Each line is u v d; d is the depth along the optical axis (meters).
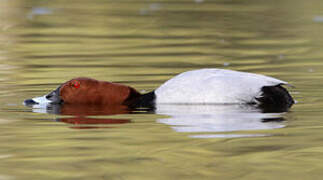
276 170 7.84
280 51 21.47
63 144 9.21
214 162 8.19
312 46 22.52
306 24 28.70
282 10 34.03
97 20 30.69
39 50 21.83
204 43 23.61
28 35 25.73
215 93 12.16
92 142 9.33
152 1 39.25
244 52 21.33
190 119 11.00
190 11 34.06
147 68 17.95
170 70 17.56
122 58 19.98
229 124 10.51
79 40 24.42
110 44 23.39
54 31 26.92
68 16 32.06
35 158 8.42
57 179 7.52
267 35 25.69
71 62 19.12
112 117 11.42
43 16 31.89
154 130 10.16
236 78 12.28
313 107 12.00
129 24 29.31
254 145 9.01
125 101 12.87
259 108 11.93
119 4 37.69
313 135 9.62
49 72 17.23
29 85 15.11
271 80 12.13
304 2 37.19
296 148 8.84
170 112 11.70
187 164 8.08
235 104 12.09
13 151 8.81
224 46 22.83
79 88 12.94
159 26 28.69
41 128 10.41
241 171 7.79
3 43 23.55
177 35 25.94
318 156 8.42
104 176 7.62
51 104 12.90
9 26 28.25
